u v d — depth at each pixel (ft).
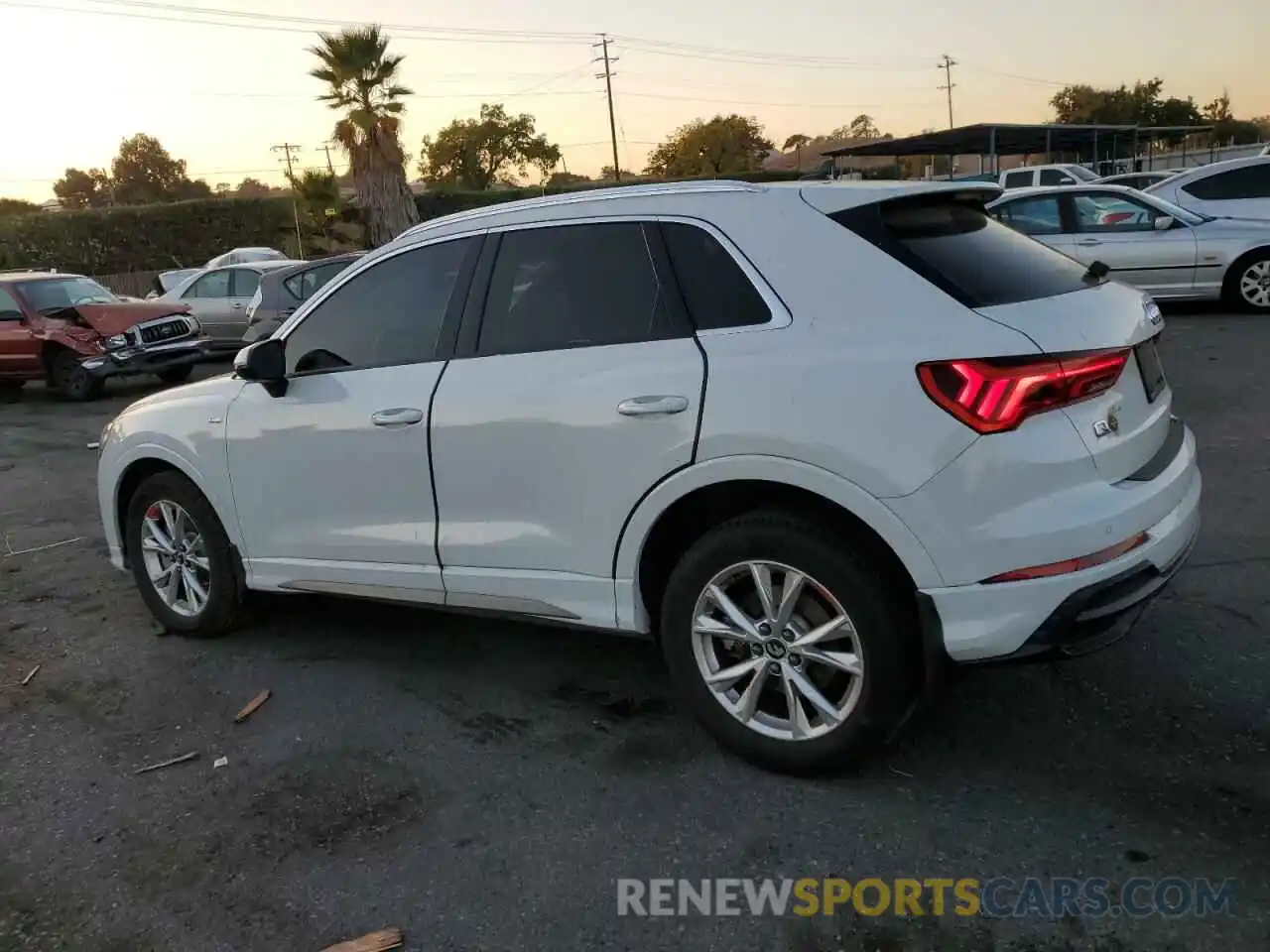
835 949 8.72
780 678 11.23
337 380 13.65
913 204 11.12
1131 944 8.52
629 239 11.71
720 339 10.82
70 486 28.89
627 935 9.04
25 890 10.19
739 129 247.70
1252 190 44.32
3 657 16.22
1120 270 40.52
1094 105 203.82
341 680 14.51
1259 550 16.52
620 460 11.18
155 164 362.12
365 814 11.14
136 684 14.87
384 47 101.55
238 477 14.78
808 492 10.41
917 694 10.52
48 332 46.01
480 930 9.22
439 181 255.91
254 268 53.06
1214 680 12.52
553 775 11.63
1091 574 9.59
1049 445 9.55
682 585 11.26
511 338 12.32
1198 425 24.50
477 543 12.48
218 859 10.51
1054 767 11.02
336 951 9.06
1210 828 9.83
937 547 9.71
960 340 9.66
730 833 10.33
